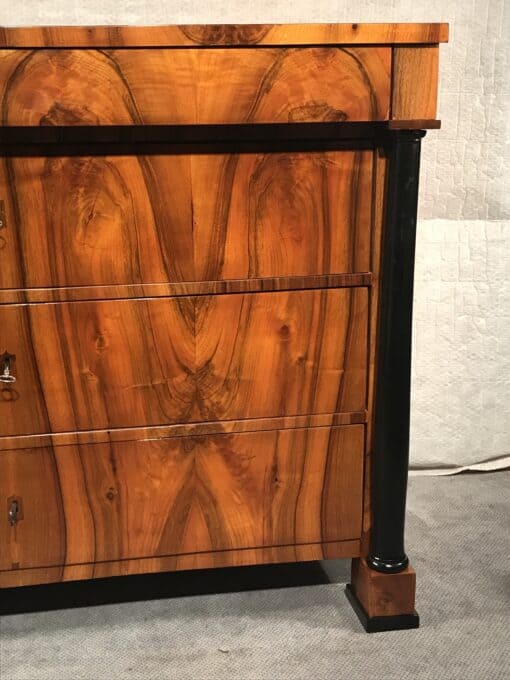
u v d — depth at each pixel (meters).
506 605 1.39
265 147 1.18
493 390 2.00
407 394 1.27
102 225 1.18
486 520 1.73
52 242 1.17
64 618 1.37
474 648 1.27
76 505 1.27
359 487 1.33
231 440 1.28
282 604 1.42
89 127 1.13
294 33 1.11
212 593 1.45
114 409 1.25
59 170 1.15
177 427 1.26
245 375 1.26
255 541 1.33
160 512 1.30
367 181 1.21
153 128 1.15
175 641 1.30
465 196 1.89
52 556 1.29
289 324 1.25
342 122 1.16
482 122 1.86
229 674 1.21
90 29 1.07
